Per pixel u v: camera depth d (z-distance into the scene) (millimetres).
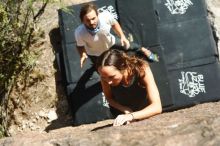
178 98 5289
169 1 5598
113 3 5598
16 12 5512
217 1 5824
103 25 4680
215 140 2701
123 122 3111
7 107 5609
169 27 5500
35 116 5566
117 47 4852
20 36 5582
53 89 5621
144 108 3332
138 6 5492
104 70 3143
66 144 2842
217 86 5344
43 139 2979
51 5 5988
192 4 5617
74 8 5633
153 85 3266
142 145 2719
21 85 5652
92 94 5367
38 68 5684
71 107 5418
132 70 3250
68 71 5453
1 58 5578
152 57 5133
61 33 5570
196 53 5434
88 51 4949
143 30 5422
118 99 3566
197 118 2912
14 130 5531
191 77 5359
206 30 5508
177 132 2766
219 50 5539
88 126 5109
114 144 2758
